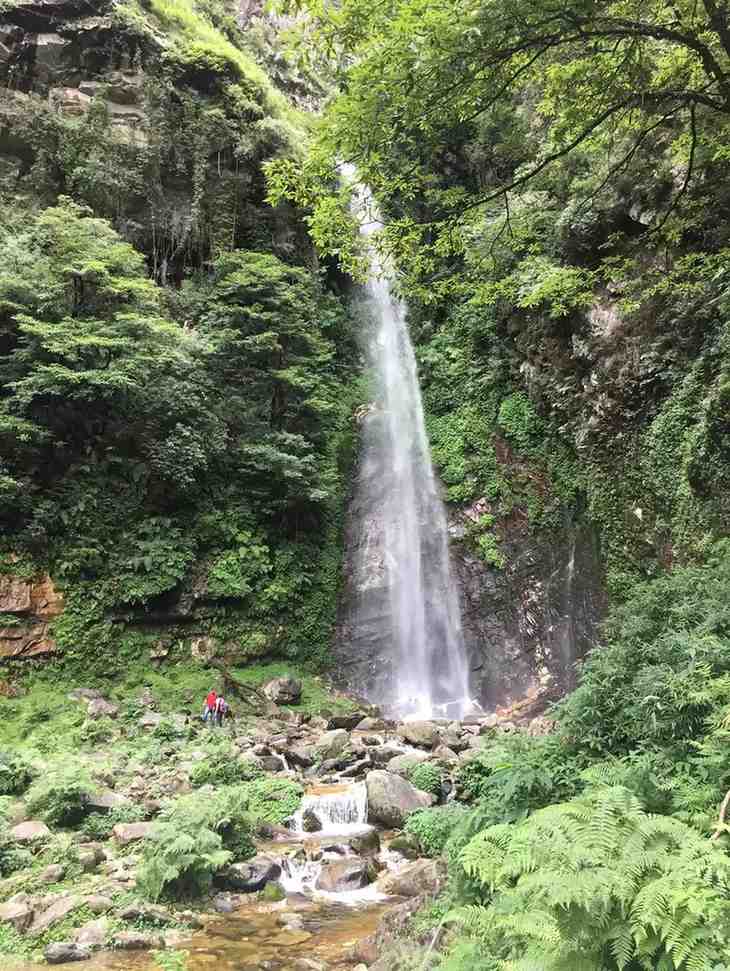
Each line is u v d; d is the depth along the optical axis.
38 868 8.02
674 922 2.76
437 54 6.10
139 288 16.52
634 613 7.62
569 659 15.99
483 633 17.94
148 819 9.45
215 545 17.66
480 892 5.12
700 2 8.26
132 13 21.69
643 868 3.01
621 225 15.45
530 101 15.89
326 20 6.37
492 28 6.00
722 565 7.90
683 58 9.03
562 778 5.88
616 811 3.42
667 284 11.87
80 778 9.48
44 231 16.75
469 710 16.81
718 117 9.59
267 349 19.25
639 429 14.98
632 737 6.02
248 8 31.14
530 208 15.91
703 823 3.77
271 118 22.69
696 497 12.68
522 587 17.77
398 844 8.84
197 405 17.08
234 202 21.64
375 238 8.34
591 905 2.95
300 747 12.92
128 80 21.12
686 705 5.49
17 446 15.05
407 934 5.64
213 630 16.97
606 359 15.84
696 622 6.79
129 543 16.33
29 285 15.17
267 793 10.36
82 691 14.56
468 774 9.48
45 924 6.84
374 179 7.64
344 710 16.50
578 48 7.74
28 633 14.45
